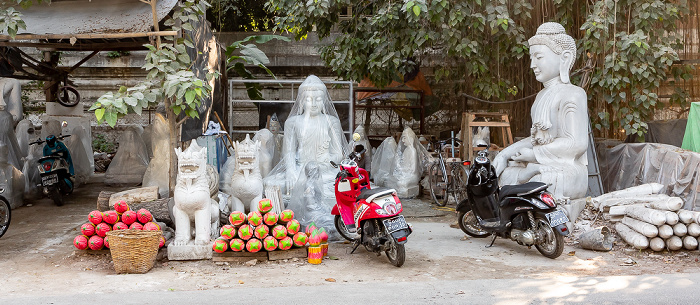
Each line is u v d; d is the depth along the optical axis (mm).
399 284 4652
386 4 8469
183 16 6195
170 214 5922
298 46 15734
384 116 15117
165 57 6031
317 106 7371
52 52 10977
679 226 5598
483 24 7984
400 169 10055
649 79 7812
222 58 10578
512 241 6492
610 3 7781
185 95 5656
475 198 6379
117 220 5621
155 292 4426
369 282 4762
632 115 8109
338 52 9781
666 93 10000
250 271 5152
